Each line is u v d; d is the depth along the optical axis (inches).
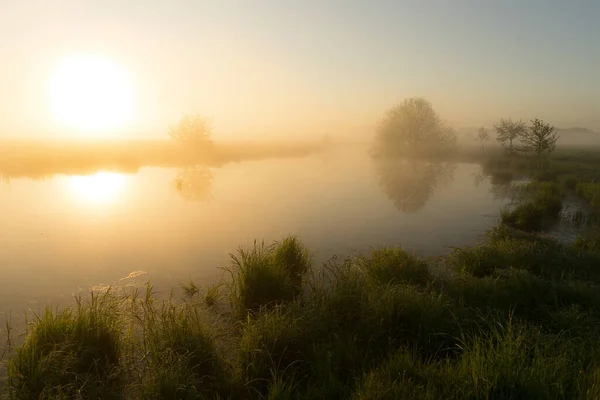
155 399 159.3
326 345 201.2
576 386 149.0
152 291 303.9
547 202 618.8
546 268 317.4
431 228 528.1
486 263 328.5
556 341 197.9
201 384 174.1
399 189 928.3
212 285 317.7
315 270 347.9
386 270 302.7
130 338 218.2
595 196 700.7
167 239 465.7
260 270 276.4
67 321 200.4
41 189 874.8
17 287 311.6
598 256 341.1
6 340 222.4
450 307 238.8
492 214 627.8
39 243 448.1
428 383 158.6
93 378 178.1
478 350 170.7
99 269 357.7
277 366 187.8
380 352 202.1
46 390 159.2
